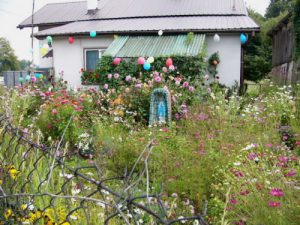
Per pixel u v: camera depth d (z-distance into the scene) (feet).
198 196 13.29
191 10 49.39
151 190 13.42
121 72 38.47
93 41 44.78
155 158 16.49
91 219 8.05
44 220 7.01
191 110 27.02
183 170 15.06
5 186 8.22
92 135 20.01
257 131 21.90
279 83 51.52
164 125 24.62
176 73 36.99
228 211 10.92
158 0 55.77
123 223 7.68
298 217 9.65
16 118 20.43
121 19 49.88
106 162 16.31
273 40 73.56
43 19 61.57
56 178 10.05
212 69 41.32
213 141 19.07
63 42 45.65
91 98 28.22
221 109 25.22
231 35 41.32
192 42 39.34
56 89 33.35
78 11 62.18
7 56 113.09
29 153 10.46
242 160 14.76
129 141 18.92
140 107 28.60
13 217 7.16
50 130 20.80
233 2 49.78
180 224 10.75
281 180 11.87
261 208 10.21
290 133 21.50
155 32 41.78
